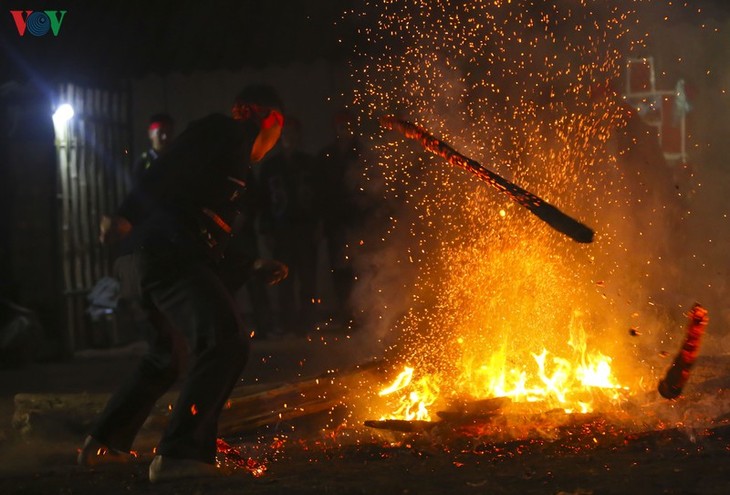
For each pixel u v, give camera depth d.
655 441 8.14
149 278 7.73
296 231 19.86
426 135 8.38
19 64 18.92
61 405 10.64
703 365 11.01
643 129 14.98
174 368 8.40
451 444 8.45
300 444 9.04
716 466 7.29
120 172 21.56
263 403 9.81
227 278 8.44
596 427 8.72
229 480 7.48
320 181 19.53
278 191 19.83
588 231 7.46
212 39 21.08
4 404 12.80
